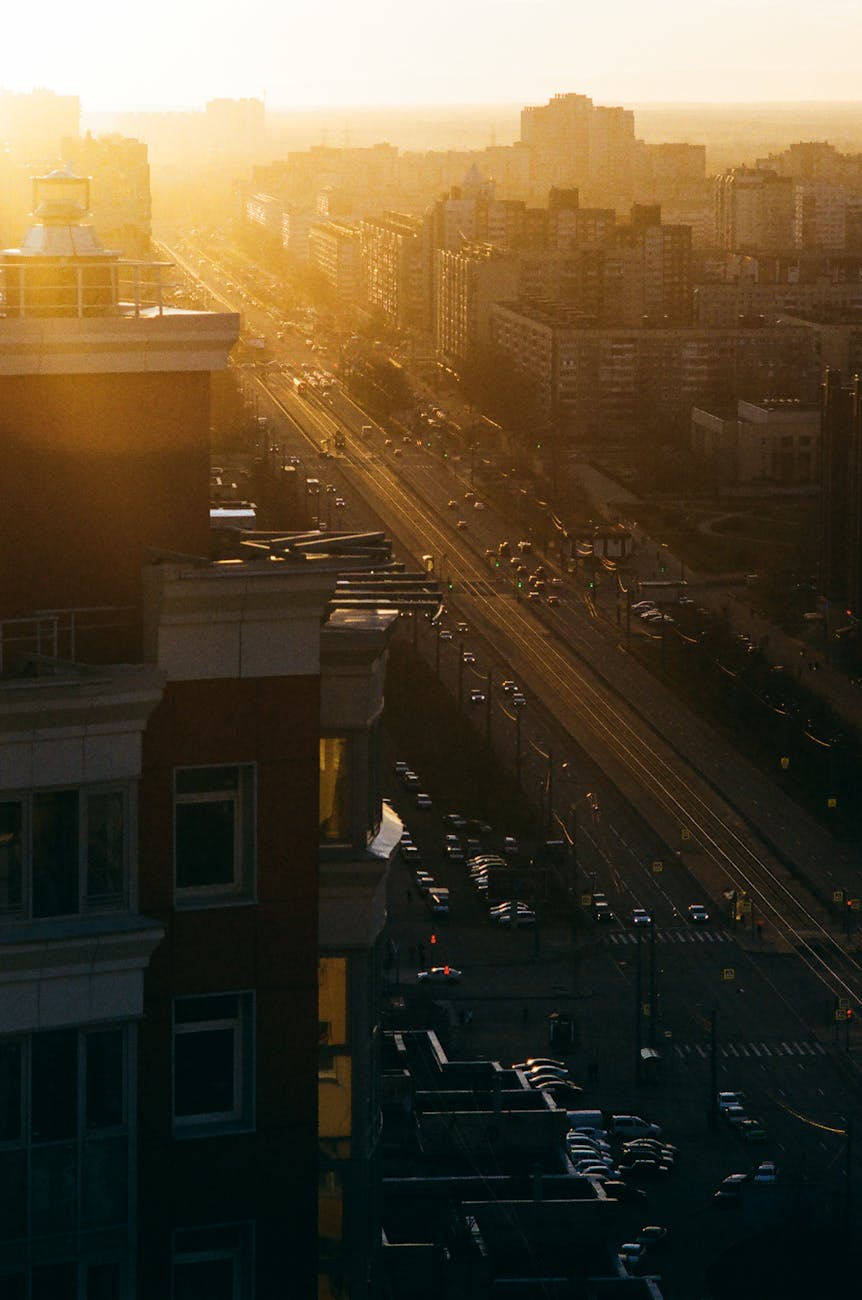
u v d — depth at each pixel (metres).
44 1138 57.47
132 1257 58.88
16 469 59.00
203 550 60.97
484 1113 175.12
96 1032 57.91
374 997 66.81
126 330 58.91
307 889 60.44
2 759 56.03
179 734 59.12
